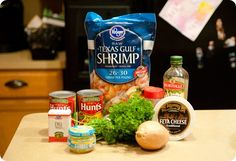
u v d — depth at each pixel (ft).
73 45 5.42
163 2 5.07
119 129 2.61
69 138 2.54
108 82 2.91
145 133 2.49
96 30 2.85
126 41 2.85
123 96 2.92
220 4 5.07
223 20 5.11
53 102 2.77
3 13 6.21
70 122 2.71
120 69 2.89
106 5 5.26
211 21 5.11
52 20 6.40
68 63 5.50
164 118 2.73
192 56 5.22
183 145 2.66
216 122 3.12
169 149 2.60
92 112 2.80
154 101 2.82
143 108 2.65
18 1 6.50
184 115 2.72
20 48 6.70
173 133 2.75
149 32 2.86
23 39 6.79
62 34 6.44
